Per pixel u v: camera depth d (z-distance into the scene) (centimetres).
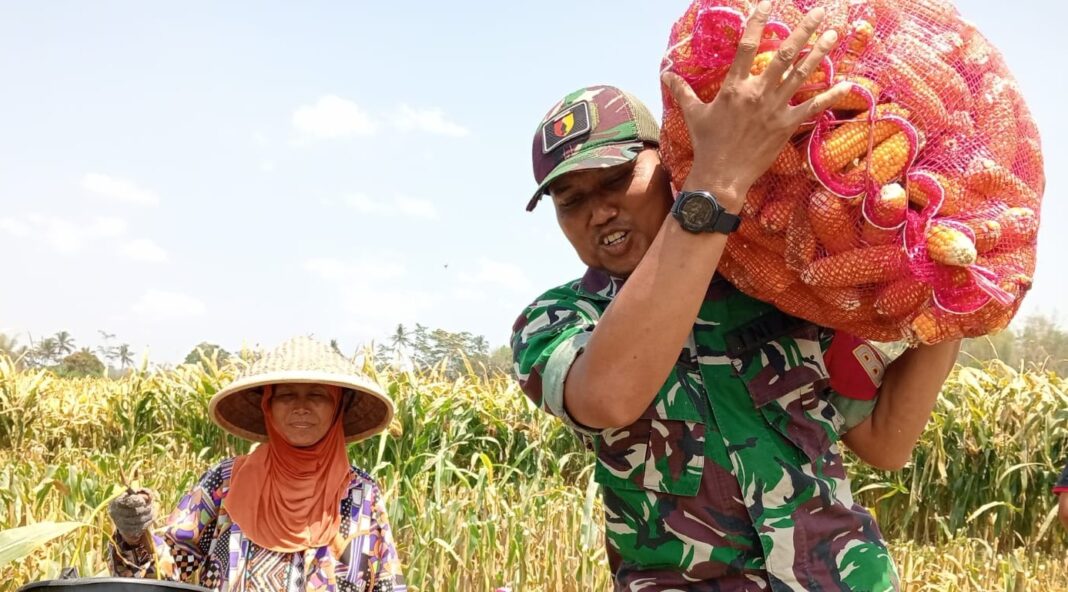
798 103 206
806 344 245
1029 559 776
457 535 566
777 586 230
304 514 341
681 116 218
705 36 205
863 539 241
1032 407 852
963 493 870
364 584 344
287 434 346
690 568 237
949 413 870
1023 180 219
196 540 340
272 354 364
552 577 548
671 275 201
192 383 1164
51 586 224
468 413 1001
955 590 584
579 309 243
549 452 961
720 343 241
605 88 244
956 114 210
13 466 791
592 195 238
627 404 208
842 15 204
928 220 202
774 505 232
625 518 245
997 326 214
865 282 212
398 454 876
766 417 238
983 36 226
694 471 234
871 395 258
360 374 366
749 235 220
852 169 204
